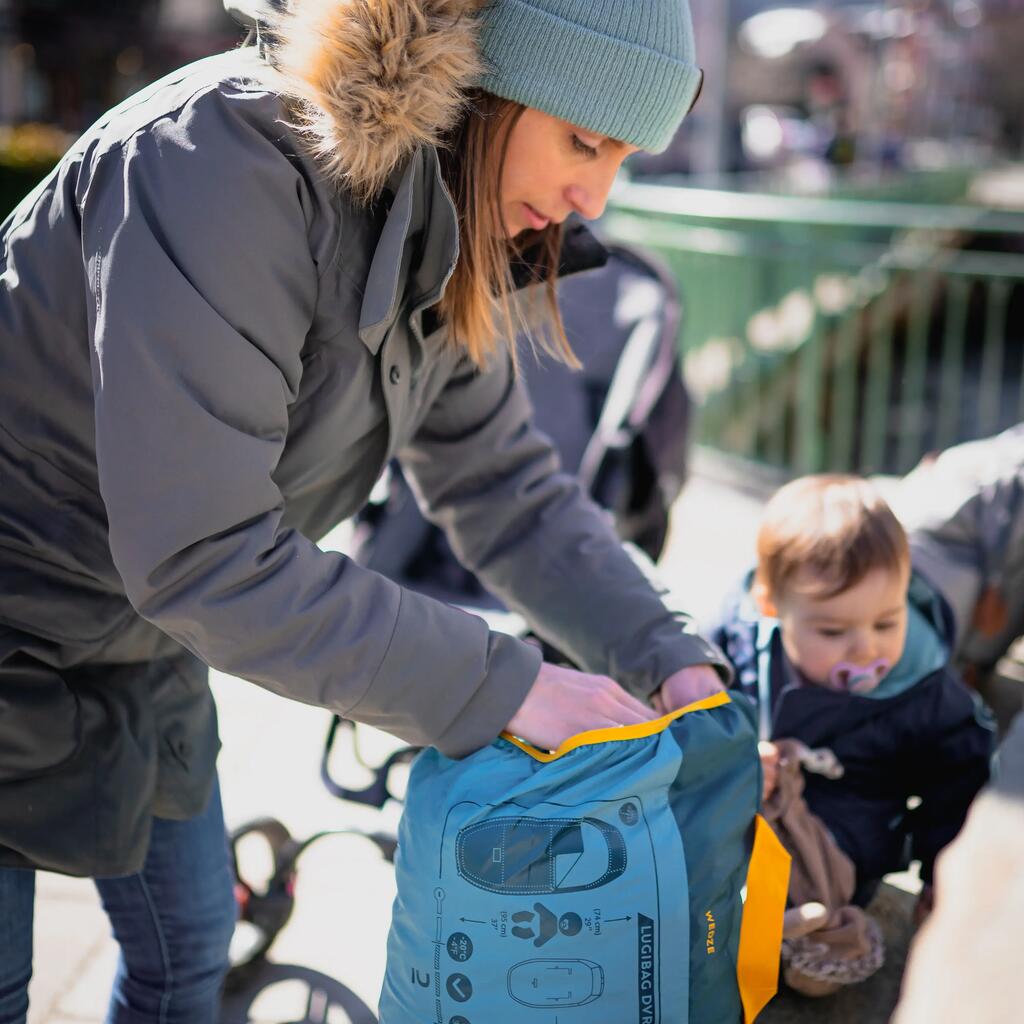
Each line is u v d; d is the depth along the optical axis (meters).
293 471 1.35
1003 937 0.90
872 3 20.06
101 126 1.26
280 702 3.28
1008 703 2.98
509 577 1.70
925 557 2.60
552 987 1.30
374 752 3.00
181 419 1.14
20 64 18.89
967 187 16.50
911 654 2.00
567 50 1.29
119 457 1.15
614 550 1.68
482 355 1.50
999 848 0.97
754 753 1.46
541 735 1.33
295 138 1.21
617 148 1.39
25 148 10.29
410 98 1.18
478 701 1.30
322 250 1.23
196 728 1.58
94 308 1.18
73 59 19.22
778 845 1.47
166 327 1.13
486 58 1.30
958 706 2.02
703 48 11.38
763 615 2.10
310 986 2.14
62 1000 2.13
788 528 2.01
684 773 1.37
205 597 1.18
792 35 18.91
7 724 1.34
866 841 2.02
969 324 12.14
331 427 1.33
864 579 1.92
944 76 21.50
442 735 1.31
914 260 6.16
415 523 2.84
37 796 1.39
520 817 1.30
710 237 5.54
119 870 1.46
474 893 1.30
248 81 1.22
